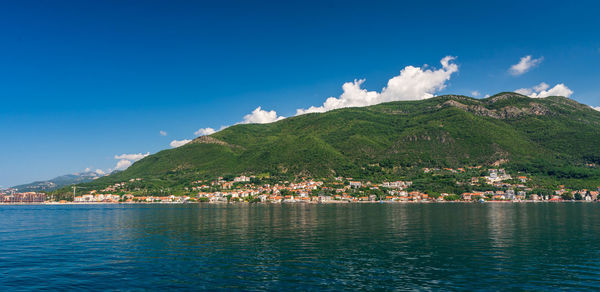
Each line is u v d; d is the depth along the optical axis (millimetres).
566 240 67312
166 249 58344
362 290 35031
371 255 52562
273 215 146000
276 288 35688
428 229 87000
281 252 55219
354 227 92688
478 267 44688
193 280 38719
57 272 42531
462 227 91375
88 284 37531
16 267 45250
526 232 79875
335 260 49031
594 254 53125
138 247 60531
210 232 82500
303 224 102125
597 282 37906
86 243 65438
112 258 50781
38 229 91250
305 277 39844
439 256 51781
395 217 128625
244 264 46500
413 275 40719
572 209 180750
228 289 35344
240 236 74938
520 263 46969
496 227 90938
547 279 39062
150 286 36531
